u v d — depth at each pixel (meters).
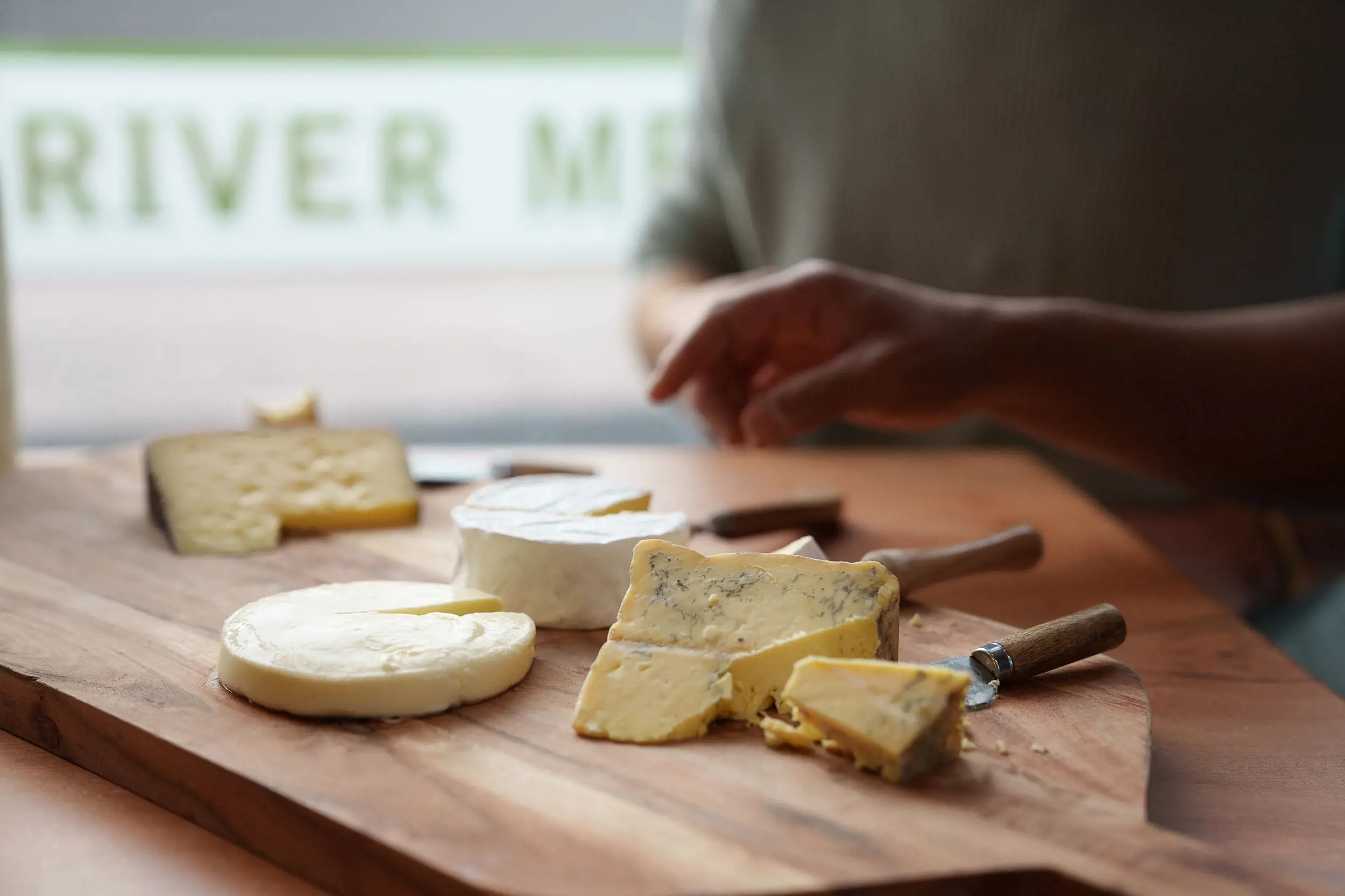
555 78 3.12
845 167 2.02
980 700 0.83
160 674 0.86
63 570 1.10
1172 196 1.87
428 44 3.01
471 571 1.01
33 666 0.86
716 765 0.73
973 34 1.88
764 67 2.09
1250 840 0.73
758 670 0.80
